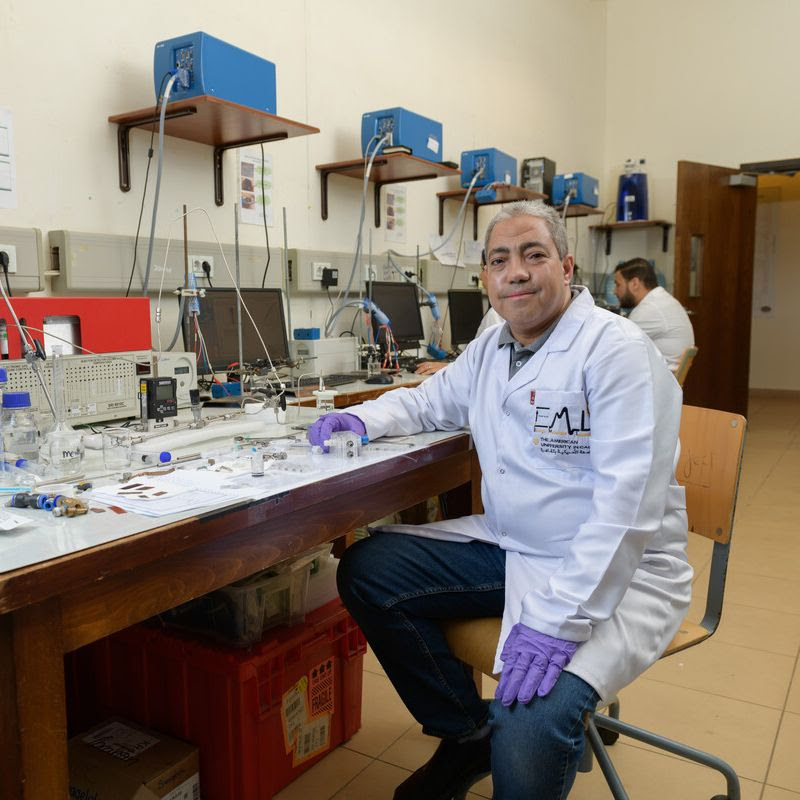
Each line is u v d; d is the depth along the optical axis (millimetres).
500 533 1384
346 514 1310
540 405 1282
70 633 859
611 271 6402
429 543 1398
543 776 1021
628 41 6195
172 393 1643
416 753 1713
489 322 3721
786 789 1558
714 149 5926
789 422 6090
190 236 2693
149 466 1255
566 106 5633
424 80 3953
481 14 4445
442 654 1327
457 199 4297
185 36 2260
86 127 2322
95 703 1652
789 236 7539
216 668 1437
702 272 5391
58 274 2238
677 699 1924
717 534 1360
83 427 1669
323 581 1698
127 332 1853
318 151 3262
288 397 2303
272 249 3012
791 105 5609
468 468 1721
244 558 1094
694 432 1434
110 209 2408
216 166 2764
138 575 936
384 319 3096
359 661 1766
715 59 5859
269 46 2965
